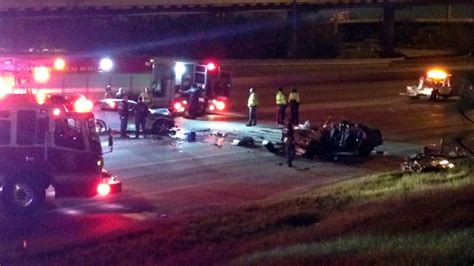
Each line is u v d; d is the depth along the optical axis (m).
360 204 20.84
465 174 25.27
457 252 11.55
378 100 57.47
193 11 89.25
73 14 83.81
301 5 93.25
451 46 102.44
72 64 38.94
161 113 37.88
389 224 15.95
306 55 92.00
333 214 19.91
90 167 21.97
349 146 33.56
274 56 90.62
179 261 15.22
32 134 21.48
